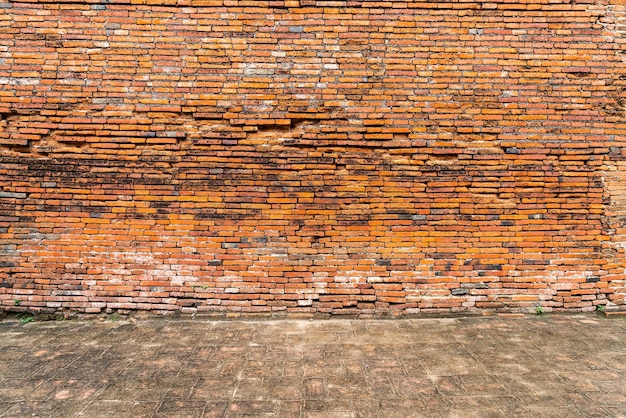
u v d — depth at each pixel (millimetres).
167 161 4988
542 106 5055
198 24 4957
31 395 3350
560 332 4621
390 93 5027
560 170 5090
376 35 5000
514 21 5023
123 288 5008
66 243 4988
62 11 4891
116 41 4926
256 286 5043
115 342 4355
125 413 3115
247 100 4996
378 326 4785
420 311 5082
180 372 3719
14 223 4977
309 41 4996
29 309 4988
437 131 5055
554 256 5098
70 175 4965
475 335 4539
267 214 5039
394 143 5031
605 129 5090
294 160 5039
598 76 5070
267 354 4074
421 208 5086
